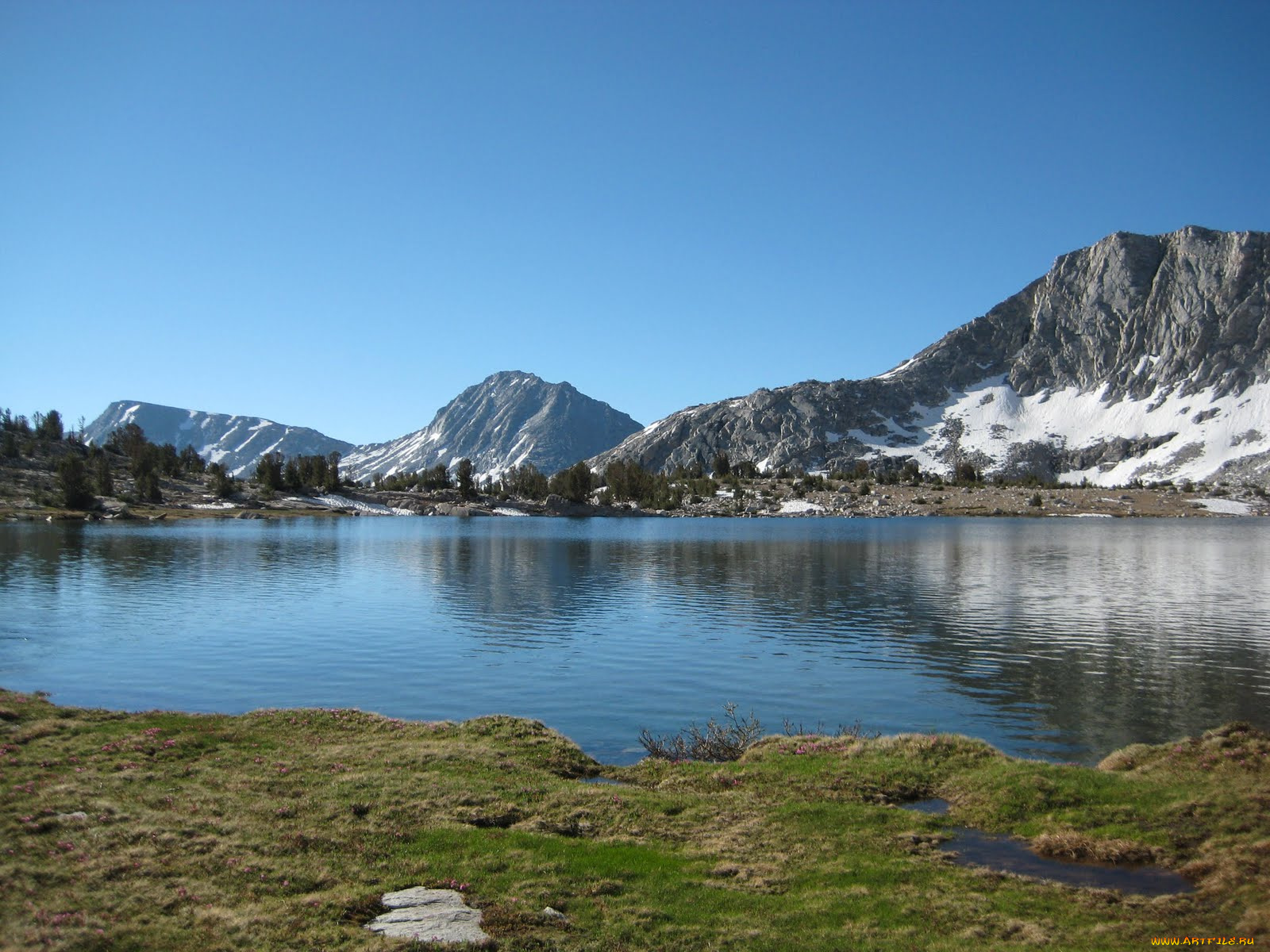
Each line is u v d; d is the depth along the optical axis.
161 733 25.81
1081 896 16.66
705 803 22.00
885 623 62.16
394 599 75.06
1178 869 18.12
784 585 86.75
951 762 24.83
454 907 15.42
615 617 64.62
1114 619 64.25
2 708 27.27
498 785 22.41
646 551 133.00
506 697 39.25
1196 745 24.19
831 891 16.77
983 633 57.72
